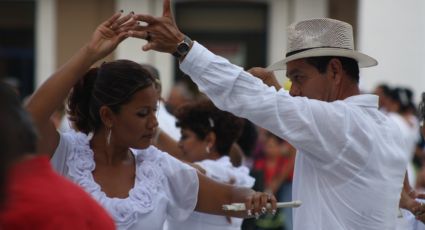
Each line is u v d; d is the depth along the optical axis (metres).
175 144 7.77
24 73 21.98
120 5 20.86
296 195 5.85
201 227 6.63
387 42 19.27
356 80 5.97
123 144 5.43
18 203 3.83
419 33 19.22
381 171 5.69
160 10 20.80
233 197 5.84
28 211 3.82
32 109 5.10
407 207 6.58
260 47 21.80
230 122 7.47
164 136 7.76
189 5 21.86
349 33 5.93
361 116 5.68
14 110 3.90
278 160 13.94
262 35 21.78
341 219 5.62
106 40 5.30
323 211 5.63
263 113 5.53
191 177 5.73
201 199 5.84
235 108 5.61
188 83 18.14
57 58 21.30
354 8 20.75
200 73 5.60
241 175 7.34
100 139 5.50
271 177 13.82
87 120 5.57
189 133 7.52
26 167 3.93
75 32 21.20
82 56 5.22
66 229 3.86
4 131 3.81
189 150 7.53
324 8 20.88
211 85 5.61
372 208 5.63
